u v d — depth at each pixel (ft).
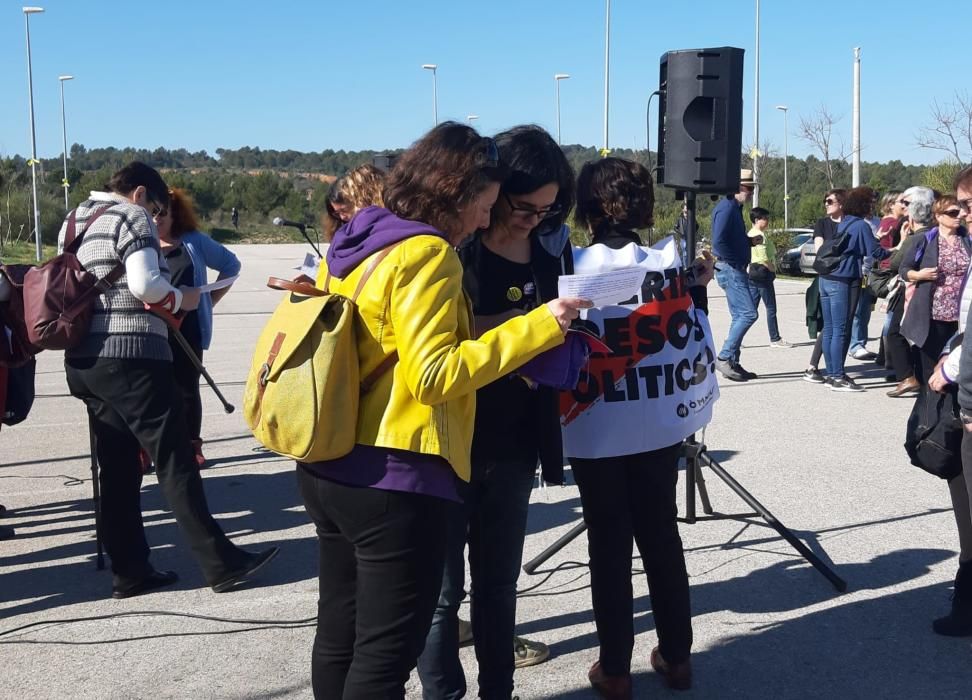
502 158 8.50
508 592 9.27
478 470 8.88
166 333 13.08
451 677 9.48
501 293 8.98
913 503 17.10
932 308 19.79
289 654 11.69
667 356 9.72
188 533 13.33
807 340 39.11
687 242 14.11
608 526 9.86
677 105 14.05
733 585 13.44
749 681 10.74
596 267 9.36
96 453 13.87
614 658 10.02
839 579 13.07
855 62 81.41
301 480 7.68
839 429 23.17
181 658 11.60
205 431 24.12
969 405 10.14
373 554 7.33
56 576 14.39
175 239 17.21
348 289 7.39
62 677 11.12
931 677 10.79
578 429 9.57
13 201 123.13
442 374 6.93
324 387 7.00
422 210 7.57
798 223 127.95
